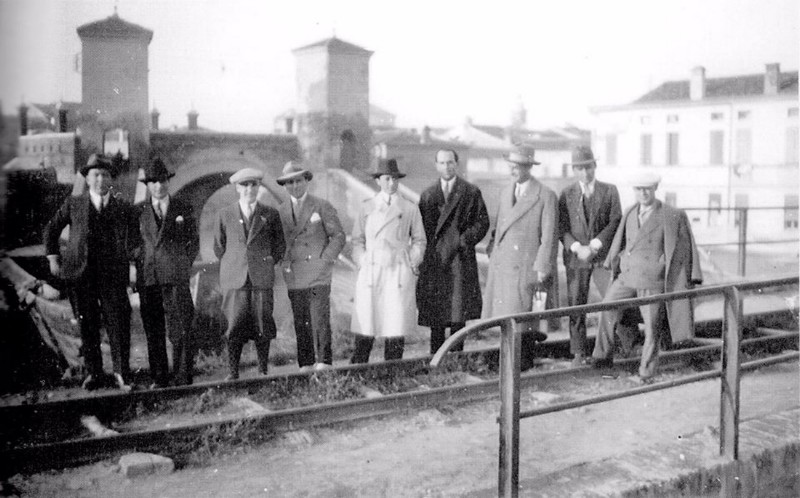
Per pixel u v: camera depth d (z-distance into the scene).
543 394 6.67
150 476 4.86
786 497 5.43
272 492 4.67
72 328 5.88
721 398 5.14
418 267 7.10
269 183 6.73
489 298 7.42
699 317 9.18
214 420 5.41
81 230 5.81
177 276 6.12
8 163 5.56
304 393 6.26
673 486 4.74
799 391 7.15
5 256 5.65
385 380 6.73
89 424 5.33
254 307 6.39
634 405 6.59
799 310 9.55
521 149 7.20
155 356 6.09
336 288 7.09
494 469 5.09
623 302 4.59
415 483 4.84
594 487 4.54
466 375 6.97
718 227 9.40
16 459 4.79
